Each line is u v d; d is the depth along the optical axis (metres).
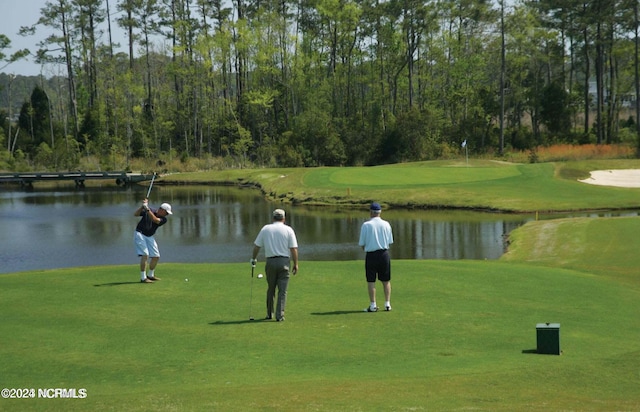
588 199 39.34
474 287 14.27
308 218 38.09
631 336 10.38
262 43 82.94
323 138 74.06
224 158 77.56
